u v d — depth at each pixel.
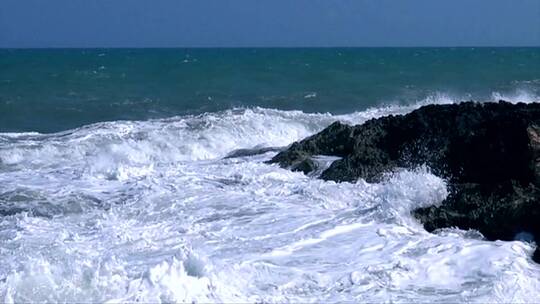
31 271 6.40
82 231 8.76
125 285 6.31
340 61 61.09
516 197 8.78
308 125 20.44
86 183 11.48
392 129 11.72
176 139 18.20
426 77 40.62
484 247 7.93
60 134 18.66
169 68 46.53
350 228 8.79
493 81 37.78
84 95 30.84
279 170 11.70
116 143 17.42
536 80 38.16
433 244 8.09
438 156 10.45
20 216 9.45
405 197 9.39
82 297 6.12
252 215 9.38
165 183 11.09
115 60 62.62
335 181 10.90
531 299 6.61
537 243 8.16
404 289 6.79
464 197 9.15
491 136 10.05
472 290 6.78
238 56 77.62
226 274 6.72
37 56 77.06
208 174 11.65
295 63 55.22
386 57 73.88
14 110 26.59
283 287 6.74
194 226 8.86
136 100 29.59
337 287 6.80
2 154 15.90
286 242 8.20
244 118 20.23
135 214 9.49
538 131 9.39
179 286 6.28
